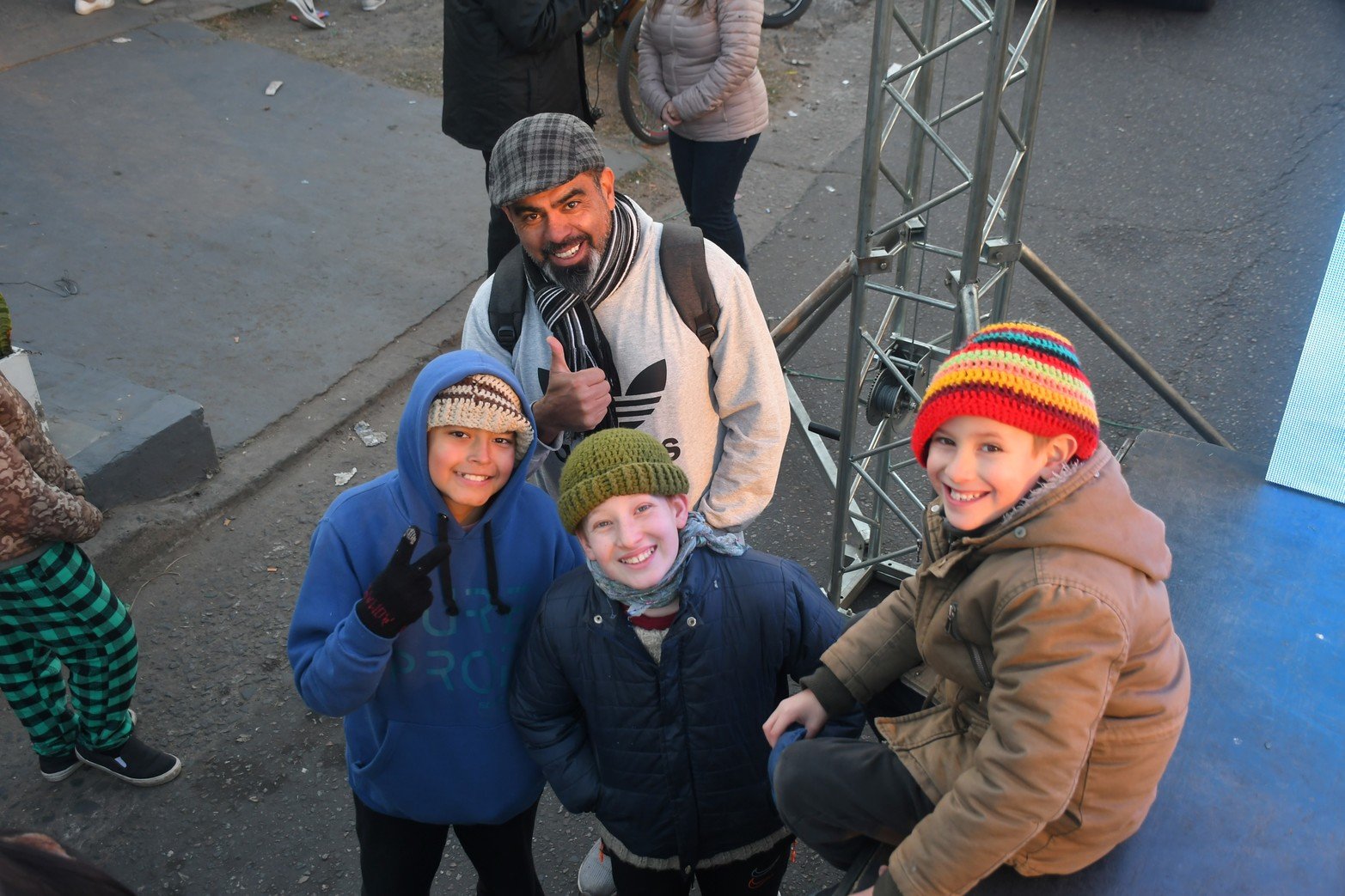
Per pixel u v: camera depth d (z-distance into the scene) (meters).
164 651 3.69
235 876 3.04
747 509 2.50
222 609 3.85
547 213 2.21
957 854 1.39
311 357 4.94
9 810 3.20
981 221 3.00
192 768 3.33
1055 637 1.34
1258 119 7.29
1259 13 8.76
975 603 1.46
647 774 2.07
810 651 2.04
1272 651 2.23
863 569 4.11
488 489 1.93
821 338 5.55
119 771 3.22
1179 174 6.75
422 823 2.32
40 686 3.09
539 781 2.28
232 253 5.53
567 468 1.87
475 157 6.53
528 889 2.47
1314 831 1.80
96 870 1.11
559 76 4.54
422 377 1.90
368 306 5.29
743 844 2.17
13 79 6.77
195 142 6.41
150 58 7.17
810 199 6.64
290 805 3.24
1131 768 1.44
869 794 1.61
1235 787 1.89
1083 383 1.43
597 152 2.25
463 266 5.61
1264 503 2.68
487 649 2.09
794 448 4.80
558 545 2.15
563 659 2.02
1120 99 7.61
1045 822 1.35
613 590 1.91
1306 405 2.73
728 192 4.91
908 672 1.82
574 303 2.34
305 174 6.23
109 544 3.87
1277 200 6.44
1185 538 2.58
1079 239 6.18
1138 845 1.74
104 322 4.98
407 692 2.10
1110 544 1.38
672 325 2.36
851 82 7.96
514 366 2.50
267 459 4.41
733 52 4.44
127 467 3.98
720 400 2.50
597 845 2.92
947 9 8.82
